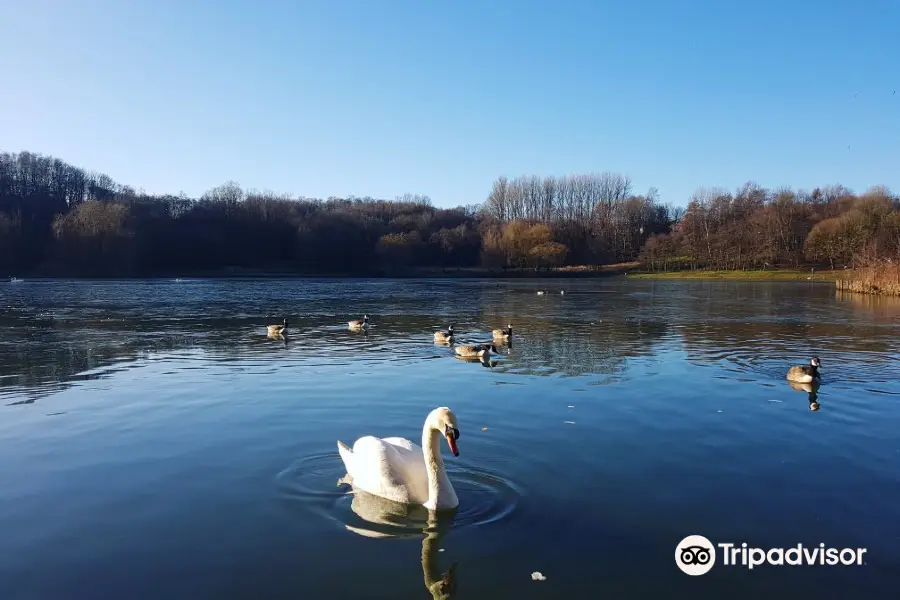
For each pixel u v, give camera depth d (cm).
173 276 10388
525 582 689
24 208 11369
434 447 878
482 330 3184
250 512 870
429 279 10650
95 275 9731
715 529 816
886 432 1263
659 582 692
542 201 14888
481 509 873
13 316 3794
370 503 898
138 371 1972
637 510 870
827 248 10031
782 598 664
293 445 1178
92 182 13938
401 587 680
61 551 764
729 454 1116
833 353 2341
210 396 1600
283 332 2925
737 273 10406
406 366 2061
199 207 12975
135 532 812
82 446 1178
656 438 1210
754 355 2292
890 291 5909
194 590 676
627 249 13588
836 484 971
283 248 12481
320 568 718
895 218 9144
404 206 16125
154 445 1181
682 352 2367
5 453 1138
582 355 2298
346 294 6291
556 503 893
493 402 1518
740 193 13075
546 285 8494
